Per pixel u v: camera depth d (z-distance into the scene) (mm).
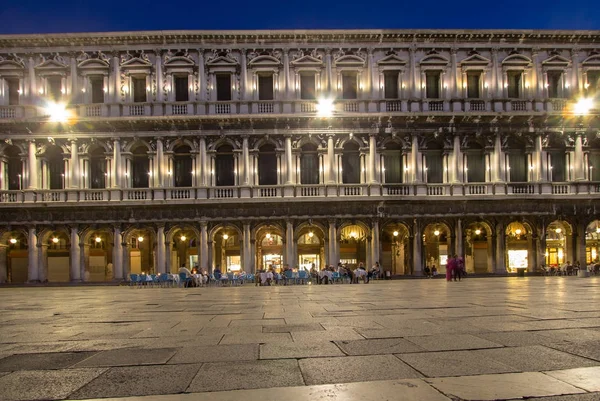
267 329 11898
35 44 47594
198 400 6105
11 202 46500
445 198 46844
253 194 47094
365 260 49188
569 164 49031
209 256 46812
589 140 49156
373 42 48281
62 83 47844
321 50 48250
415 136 47812
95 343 10383
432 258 49625
